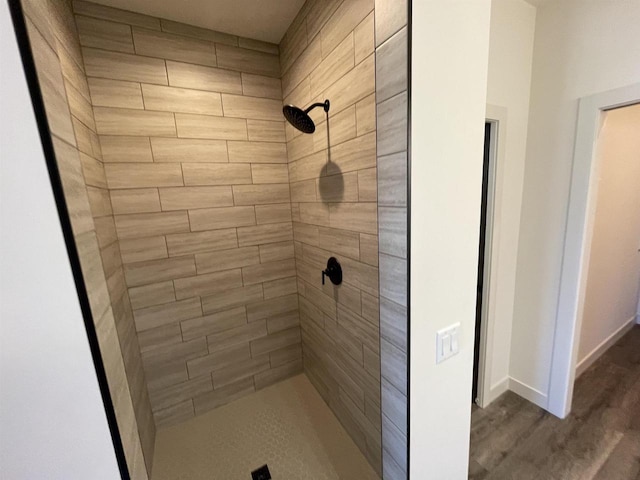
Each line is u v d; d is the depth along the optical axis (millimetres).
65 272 427
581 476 1399
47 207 406
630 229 2314
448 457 1081
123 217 1458
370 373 1256
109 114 1370
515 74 1540
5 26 363
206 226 1678
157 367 1656
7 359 417
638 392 1925
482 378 1828
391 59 788
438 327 927
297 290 2039
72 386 454
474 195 915
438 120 791
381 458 1258
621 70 1295
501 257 1726
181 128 1540
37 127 391
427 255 854
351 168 1161
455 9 763
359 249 1184
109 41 1330
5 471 446
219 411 1838
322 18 1225
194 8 1365
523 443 1590
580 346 2104
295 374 2152
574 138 1480
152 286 1579
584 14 1380
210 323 1779
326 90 1272
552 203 1610
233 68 1632
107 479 499
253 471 1433
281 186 1874
